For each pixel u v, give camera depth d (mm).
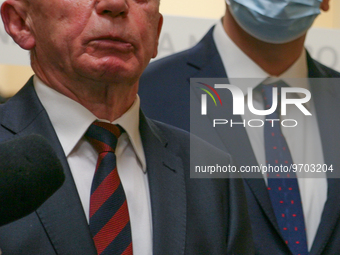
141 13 2252
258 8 3379
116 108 2324
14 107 2291
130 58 2219
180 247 2191
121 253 2037
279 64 3582
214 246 2297
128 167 2303
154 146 2426
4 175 1261
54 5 2188
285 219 3164
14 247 1899
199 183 2441
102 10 2148
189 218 2303
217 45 3674
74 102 2262
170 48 4062
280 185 3242
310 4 3418
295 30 3455
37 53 2326
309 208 3273
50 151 1373
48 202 2000
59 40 2191
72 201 2031
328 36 4340
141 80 3551
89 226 2057
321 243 3131
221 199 2457
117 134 2295
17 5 2322
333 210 3230
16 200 1273
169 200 2287
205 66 3592
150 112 3426
